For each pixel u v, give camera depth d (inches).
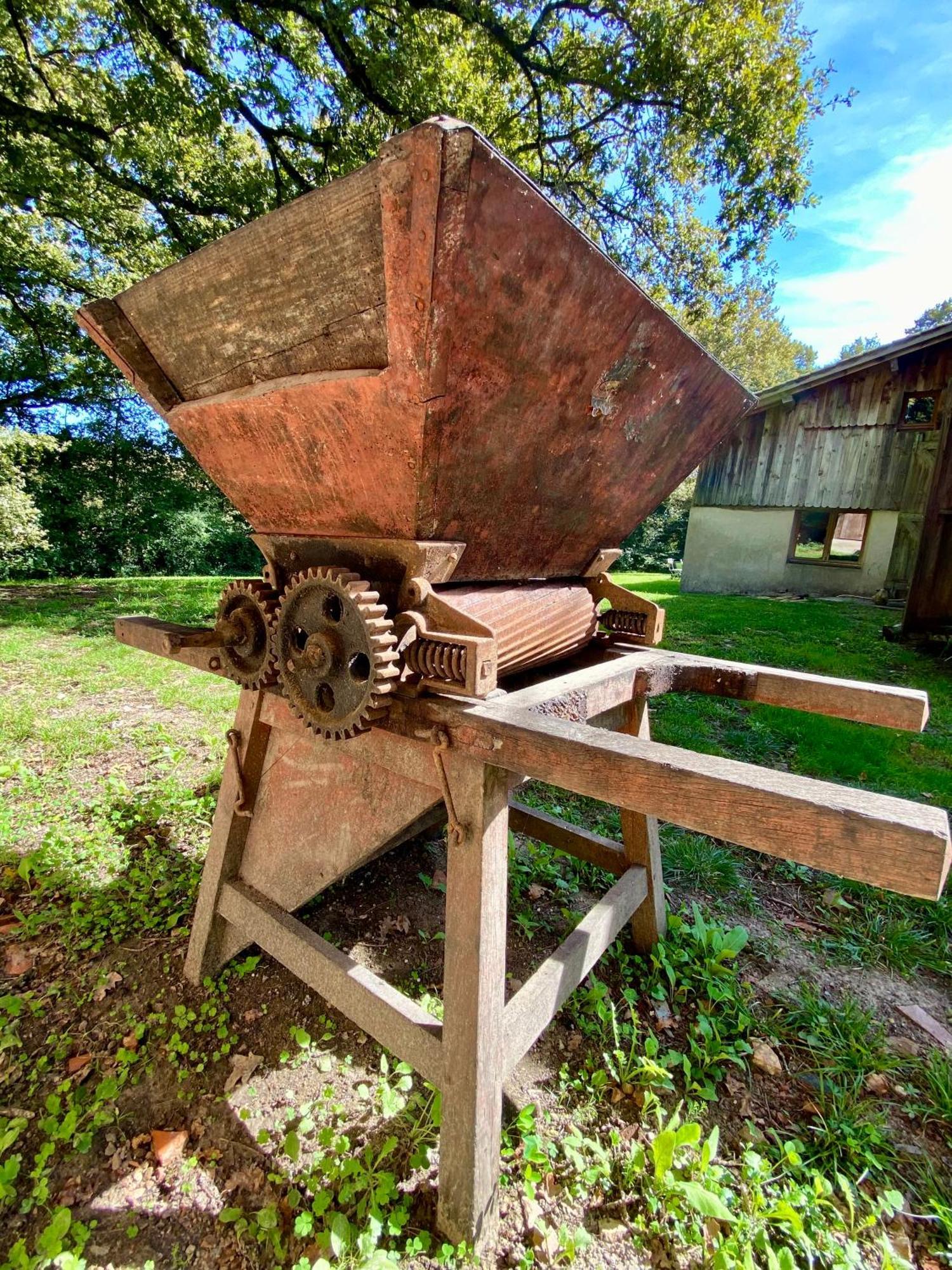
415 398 36.5
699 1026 65.7
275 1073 61.3
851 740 149.7
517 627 54.5
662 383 54.0
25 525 361.1
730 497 424.2
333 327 38.8
